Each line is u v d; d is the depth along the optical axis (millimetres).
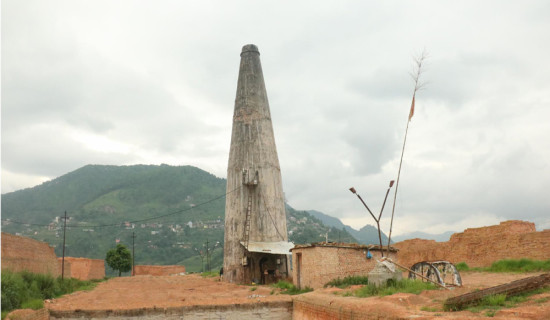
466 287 16406
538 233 25422
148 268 87688
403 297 14906
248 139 43938
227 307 20156
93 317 19297
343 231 188625
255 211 42156
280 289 28125
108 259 88000
